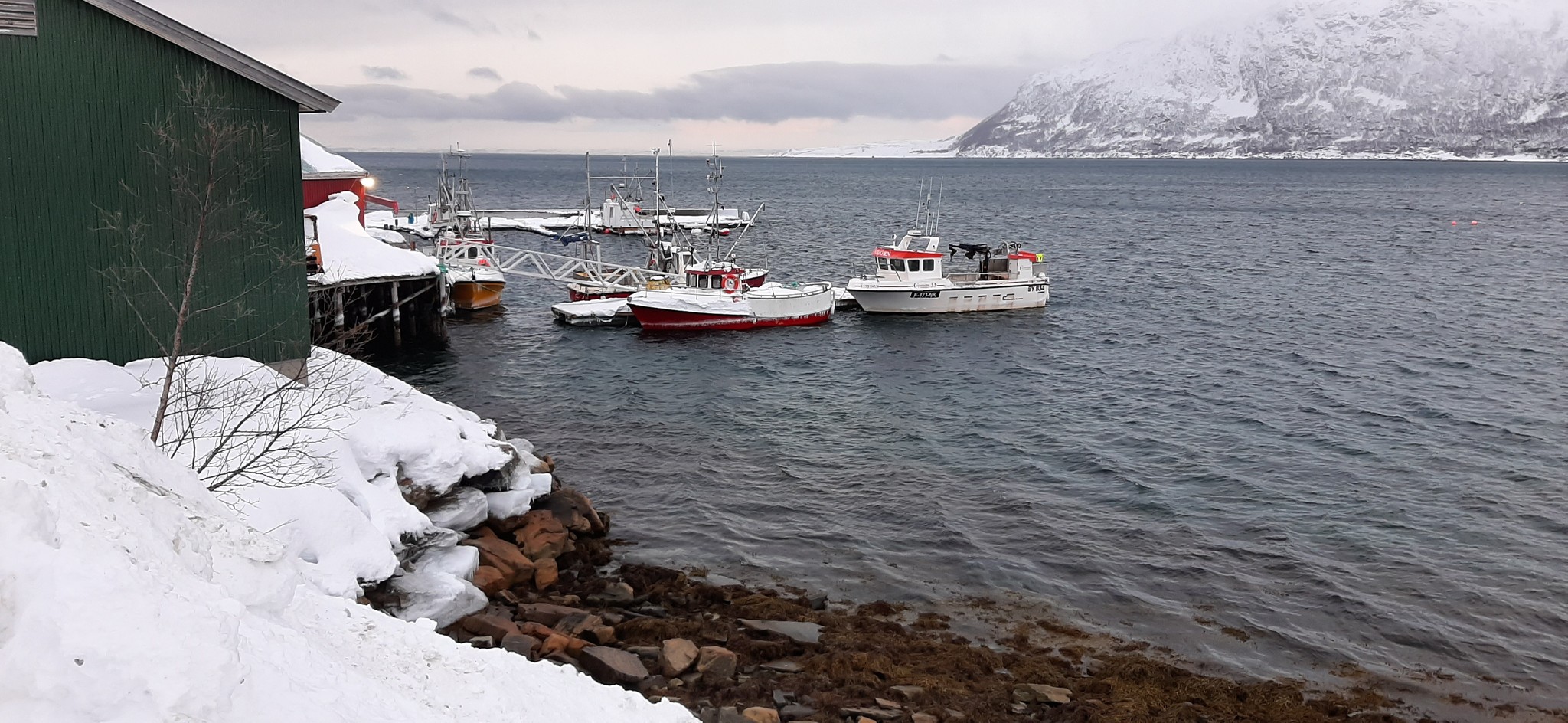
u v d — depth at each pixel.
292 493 15.01
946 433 30.23
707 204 146.75
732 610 17.52
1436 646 17.05
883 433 30.20
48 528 5.84
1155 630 17.55
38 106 17.80
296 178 20.70
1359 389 35.59
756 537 21.56
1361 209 135.00
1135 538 21.70
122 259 18.83
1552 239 91.06
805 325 48.22
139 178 18.81
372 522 16.17
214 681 5.64
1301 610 18.38
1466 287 60.56
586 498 21.80
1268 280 64.88
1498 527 22.41
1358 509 23.48
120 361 18.98
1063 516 23.02
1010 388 36.41
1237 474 26.17
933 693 14.52
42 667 5.18
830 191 192.75
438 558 16.95
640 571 19.17
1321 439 29.45
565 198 173.00
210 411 14.94
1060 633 17.34
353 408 18.67
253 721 5.86
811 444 28.91
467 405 33.19
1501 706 15.21
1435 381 36.62
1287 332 46.66
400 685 8.60
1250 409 33.03
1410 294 58.06
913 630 17.31
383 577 15.26
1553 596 18.97
